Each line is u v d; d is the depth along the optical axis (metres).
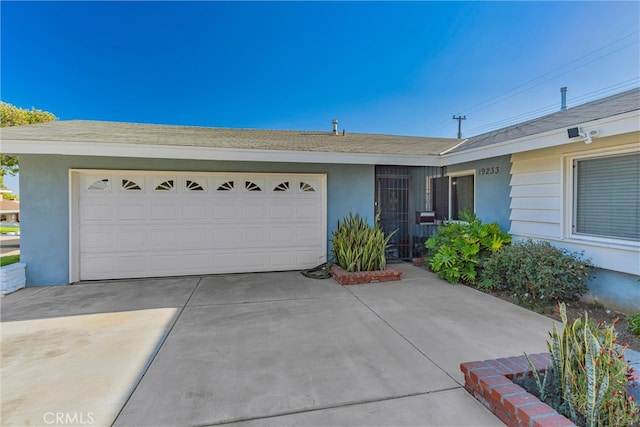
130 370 2.91
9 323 4.12
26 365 3.01
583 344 2.07
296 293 5.49
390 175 8.18
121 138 6.06
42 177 6.12
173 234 6.76
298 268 7.40
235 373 2.85
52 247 6.16
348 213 7.70
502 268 5.29
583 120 4.41
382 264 6.56
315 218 7.48
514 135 5.89
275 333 3.77
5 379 2.76
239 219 7.07
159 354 3.24
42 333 3.79
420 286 5.92
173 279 6.52
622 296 4.34
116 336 3.70
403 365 2.97
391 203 8.22
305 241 7.43
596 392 1.85
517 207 6.02
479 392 2.38
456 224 6.63
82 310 4.64
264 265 7.21
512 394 2.13
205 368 2.94
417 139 10.06
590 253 4.64
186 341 3.56
